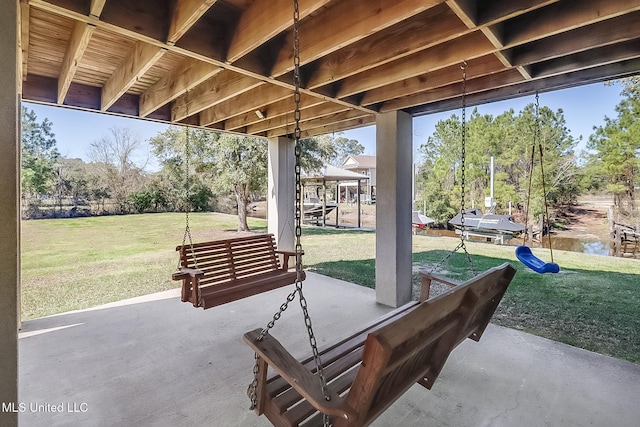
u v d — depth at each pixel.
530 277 5.01
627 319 3.48
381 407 1.42
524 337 3.06
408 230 3.98
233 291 3.09
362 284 5.21
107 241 8.60
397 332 1.14
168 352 2.75
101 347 2.84
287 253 3.84
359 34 1.91
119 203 11.41
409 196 3.97
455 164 9.10
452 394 2.15
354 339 2.00
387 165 3.85
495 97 3.18
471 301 1.65
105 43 2.47
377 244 4.01
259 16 1.96
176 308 3.89
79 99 3.45
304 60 2.27
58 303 4.37
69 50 2.46
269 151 5.83
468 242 8.35
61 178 10.38
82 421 1.88
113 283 5.35
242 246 3.87
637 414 1.94
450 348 1.75
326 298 4.24
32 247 7.86
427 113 3.78
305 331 3.20
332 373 1.61
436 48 2.40
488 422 1.88
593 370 2.46
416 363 1.65
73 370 2.45
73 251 7.64
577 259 5.86
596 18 1.69
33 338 3.02
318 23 2.15
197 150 9.75
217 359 2.63
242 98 3.79
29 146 9.80
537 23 1.89
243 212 10.28
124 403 2.05
